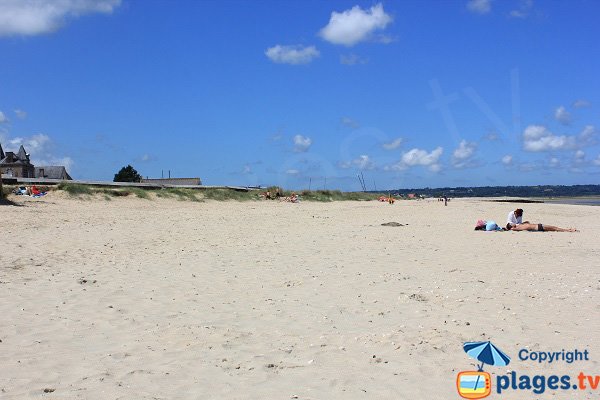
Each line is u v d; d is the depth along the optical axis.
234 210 34.62
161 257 12.73
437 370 5.50
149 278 10.17
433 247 14.68
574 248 14.50
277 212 32.91
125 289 9.21
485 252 13.66
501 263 11.85
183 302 8.35
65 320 7.30
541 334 6.63
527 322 7.12
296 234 18.41
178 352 6.06
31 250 13.16
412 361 5.74
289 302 8.34
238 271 10.93
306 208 39.12
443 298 8.45
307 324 7.14
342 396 4.89
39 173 93.31
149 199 36.72
